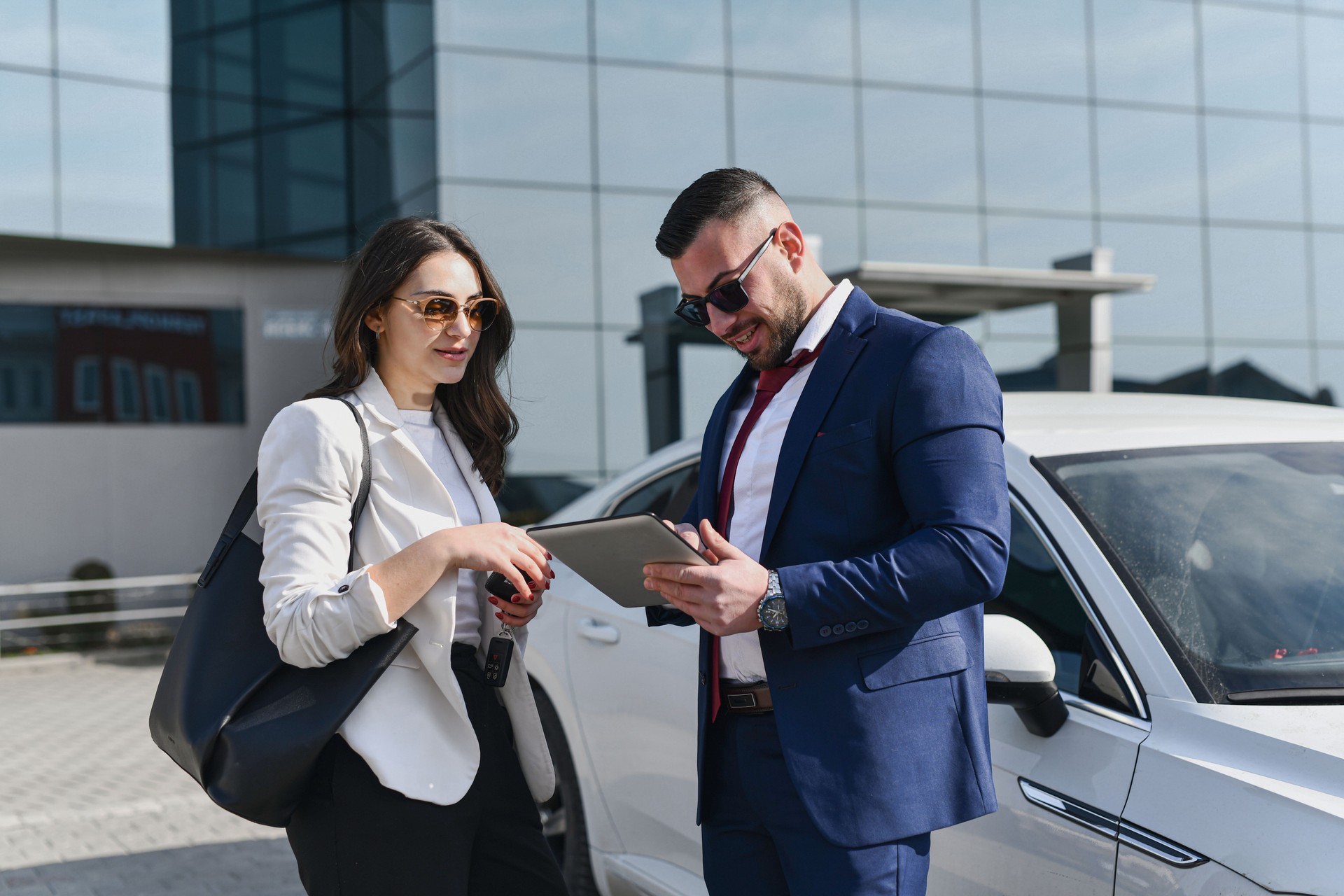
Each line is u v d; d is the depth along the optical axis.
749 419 2.09
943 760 1.86
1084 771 2.07
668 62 12.26
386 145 12.27
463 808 1.97
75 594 12.35
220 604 1.94
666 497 3.57
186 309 13.67
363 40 12.55
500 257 11.76
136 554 13.57
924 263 12.99
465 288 2.06
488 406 2.21
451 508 2.03
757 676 2.02
